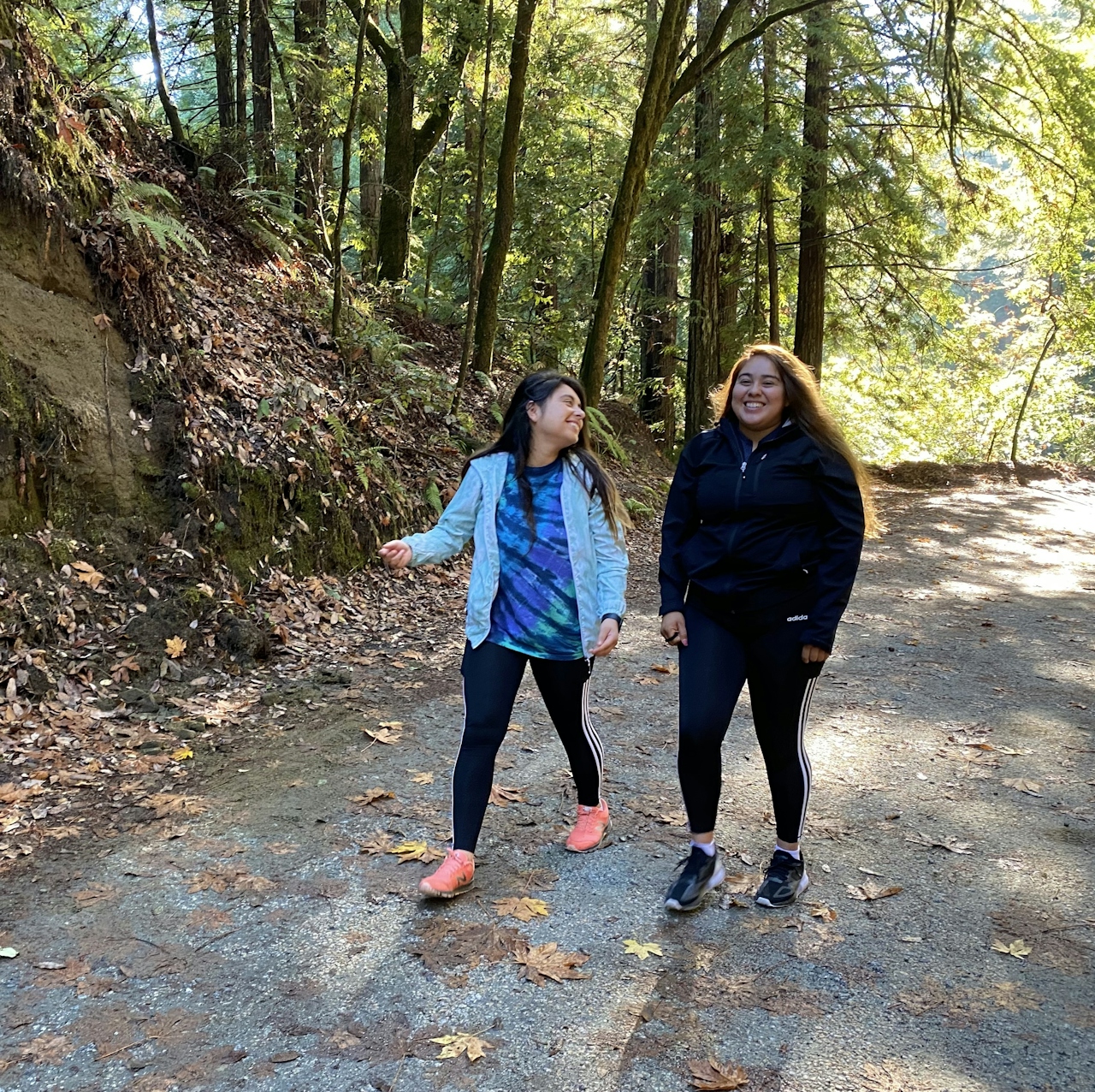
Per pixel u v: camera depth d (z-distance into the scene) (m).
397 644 5.82
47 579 4.73
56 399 5.11
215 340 6.77
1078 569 9.49
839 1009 2.46
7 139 5.25
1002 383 23.28
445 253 16.30
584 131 16.31
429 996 2.48
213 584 5.44
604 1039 2.32
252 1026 2.35
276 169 10.77
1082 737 4.66
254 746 4.20
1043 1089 2.17
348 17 11.07
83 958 2.61
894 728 4.73
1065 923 2.92
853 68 14.20
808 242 15.69
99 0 9.30
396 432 8.31
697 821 2.92
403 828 3.47
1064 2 14.27
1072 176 14.45
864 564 9.52
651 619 7.15
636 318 18.27
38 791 3.59
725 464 2.88
